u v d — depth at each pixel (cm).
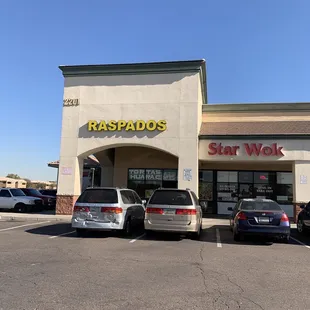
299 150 1761
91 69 1922
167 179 2241
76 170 1886
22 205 2206
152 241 1116
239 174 2225
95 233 1266
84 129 1900
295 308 505
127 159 2291
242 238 1181
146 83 1873
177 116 1822
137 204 1380
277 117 2073
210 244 1091
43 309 478
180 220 1139
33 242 1040
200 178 2259
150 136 1833
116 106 1884
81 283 606
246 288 603
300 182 1747
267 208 1180
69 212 1861
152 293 560
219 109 2131
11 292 550
